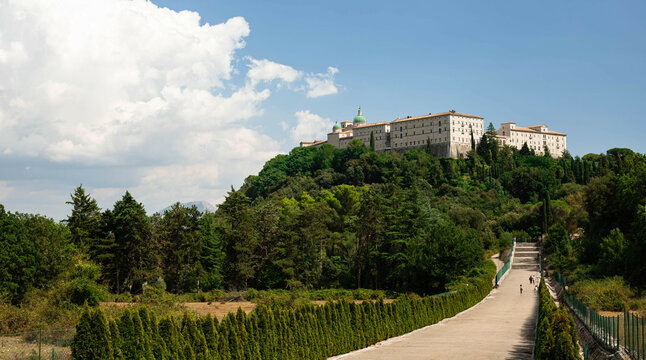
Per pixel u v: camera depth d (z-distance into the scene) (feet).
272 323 104.32
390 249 354.33
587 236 340.80
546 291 151.64
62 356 110.42
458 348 124.47
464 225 521.65
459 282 321.32
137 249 328.90
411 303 171.73
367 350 128.57
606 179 325.42
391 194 417.49
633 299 197.16
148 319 83.05
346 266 378.73
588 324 142.72
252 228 364.79
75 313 160.97
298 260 361.10
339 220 453.17
